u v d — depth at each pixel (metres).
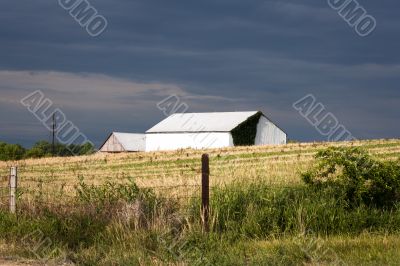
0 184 23.23
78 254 11.41
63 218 13.45
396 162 15.88
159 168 41.53
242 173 18.33
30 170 42.91
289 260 10.71
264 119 80.81
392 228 13.80
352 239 12.72
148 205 13.68
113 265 10.79
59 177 31.55
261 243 12.24
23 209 14.21
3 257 11.38
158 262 10.62
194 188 15.69
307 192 14.94
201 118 81.12
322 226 13.64
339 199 14.55
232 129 76.38
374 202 15.06
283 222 13.81
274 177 16.86
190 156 53.62
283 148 53.88
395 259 10.30
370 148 42.62
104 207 13.77
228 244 12.27
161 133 80.56
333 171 15.40
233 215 13.75
